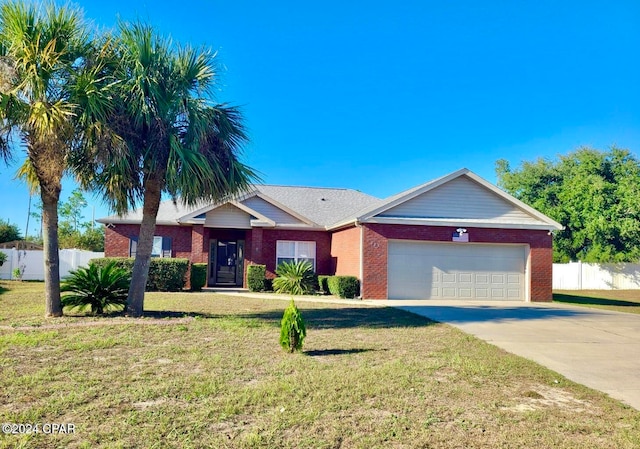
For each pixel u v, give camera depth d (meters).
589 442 4.24
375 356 7.46
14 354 6.88
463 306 15.82
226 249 23.38
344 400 5.16
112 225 20.77
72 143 10.05
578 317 13.34
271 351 7.58
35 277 26.69
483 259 18.62
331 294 19.59
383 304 15.97
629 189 30.77
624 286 30.25
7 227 34.88
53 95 9.73
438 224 18.16
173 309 12.62
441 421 4.66
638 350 8.70
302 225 22.09
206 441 3.98
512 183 36.94
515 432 4.43
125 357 6.91
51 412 4.56
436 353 7.84
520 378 6.45
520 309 15.25
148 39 10.49
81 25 10.09
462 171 18.69
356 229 18.66
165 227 21.28
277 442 4.02
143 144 10.91
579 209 32.16
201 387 5.46
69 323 9.62
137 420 4.41
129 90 10.13
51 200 10.48
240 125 11.90
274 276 21.92
